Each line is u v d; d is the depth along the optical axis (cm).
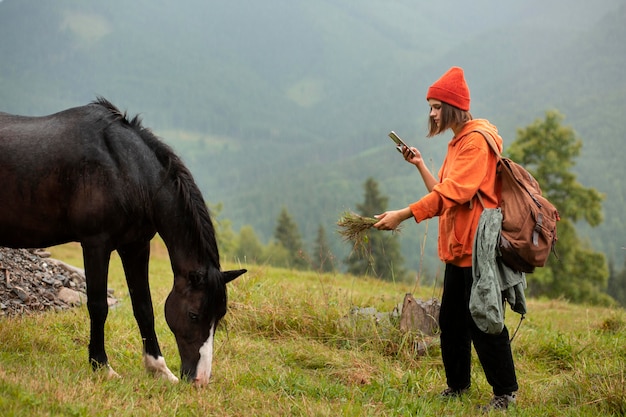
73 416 377
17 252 798
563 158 3572
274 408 447
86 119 479
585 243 7025
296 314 719
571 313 1123
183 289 465
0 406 360
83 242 467
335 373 573
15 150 466
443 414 471
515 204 457
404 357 634
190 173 488
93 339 474
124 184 466
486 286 443
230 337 674
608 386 498
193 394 445
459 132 489
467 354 510
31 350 525
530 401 523
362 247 523
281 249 7431
